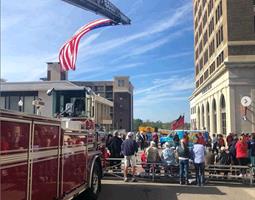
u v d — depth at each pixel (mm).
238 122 41188
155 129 36594
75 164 9117
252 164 16578
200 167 15078
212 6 57344
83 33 17422
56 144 7535
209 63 61344
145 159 17172
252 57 41719
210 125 58594
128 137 15977
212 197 12633
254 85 41438
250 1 42594
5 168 5453
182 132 28938
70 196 8633
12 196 5656
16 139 5773
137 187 14461
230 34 42438
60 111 11906
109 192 13250
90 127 12039
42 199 6789
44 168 6883
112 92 140875
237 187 14797
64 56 17422
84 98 11953
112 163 17219
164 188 14328
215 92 53156
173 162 16359
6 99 13070
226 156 17516
